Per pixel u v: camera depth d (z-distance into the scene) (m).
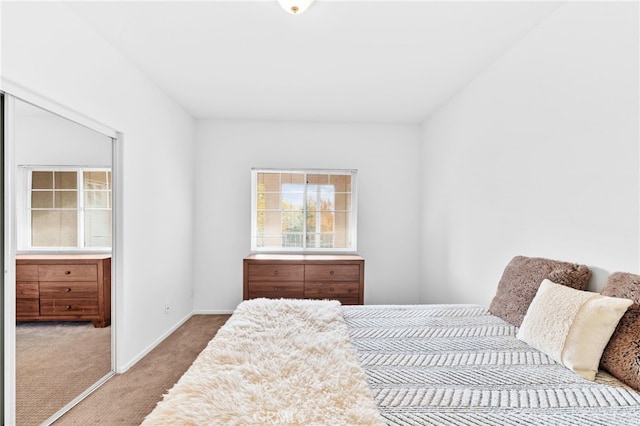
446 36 2.30
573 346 1.37
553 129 2.02
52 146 1.99
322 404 1.03
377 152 4.33
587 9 1.77
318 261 3.66
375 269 4.33
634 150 1.52
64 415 2.05
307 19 2.12
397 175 4.34
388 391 1.17
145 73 2.92
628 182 1.55
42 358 2.01
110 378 2.52
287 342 1.54
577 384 1.24
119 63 2.55
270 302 2.20
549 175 2.05
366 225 4.33
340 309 2.21
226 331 1.65
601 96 1.69
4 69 1.64
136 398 2.25
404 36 2.30
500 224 2.56
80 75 2.13
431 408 1.06
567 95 1.91
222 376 1.18
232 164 4.24
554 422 0.98
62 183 2.09
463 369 1.35
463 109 3.18
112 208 2.55
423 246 4.22
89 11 2.05
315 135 4.29
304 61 2.69
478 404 1.08
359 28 2.21
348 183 4.36
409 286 4.35
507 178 2.48
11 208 1.74
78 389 2.25
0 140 1.69
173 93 3.38
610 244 1.64
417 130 4.35
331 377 1.20
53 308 2.06
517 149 2.36
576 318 1.42
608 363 1.30
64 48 1.99
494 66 2.65
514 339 1.70
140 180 2.87
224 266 4.24
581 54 1.81
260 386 1.13
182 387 1.12
